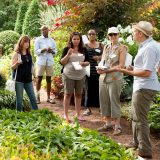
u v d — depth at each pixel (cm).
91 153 499
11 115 639
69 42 729
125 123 757
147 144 568
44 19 1539
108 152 504
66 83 731
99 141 541
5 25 2006
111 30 662
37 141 521
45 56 909
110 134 692
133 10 1075
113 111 681
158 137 681
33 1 1688
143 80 545
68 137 538
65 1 1055
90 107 868
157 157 589
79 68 707
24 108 827
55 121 649
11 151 457
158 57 541
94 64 805
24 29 1686
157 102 789
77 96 754
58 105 912
